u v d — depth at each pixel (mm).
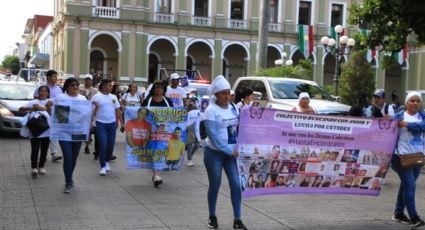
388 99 50500
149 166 9711
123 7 40406
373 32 15766
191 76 30375
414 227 7219
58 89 12148
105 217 7254
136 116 9625
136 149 9648
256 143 6992
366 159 7547
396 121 7441
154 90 9750
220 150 6633
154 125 9609
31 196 8445
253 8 44406
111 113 10586
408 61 49125
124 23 40438
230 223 7145
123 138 17859
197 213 7664
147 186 9594
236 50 46062
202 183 10078
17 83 18500
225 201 8531
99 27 40062
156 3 42000
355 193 7586
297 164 7266
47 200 8188
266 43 24344
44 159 10430
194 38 43094
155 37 41906
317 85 15531
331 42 27984
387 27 15422
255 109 6941
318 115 7234
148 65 42156
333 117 7312
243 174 6945
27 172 10648
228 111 6770
